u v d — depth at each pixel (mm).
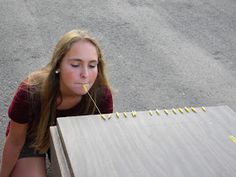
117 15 4910
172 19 4977
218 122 1443
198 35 4617
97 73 1673
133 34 4445
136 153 1239
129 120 1419
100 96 1806
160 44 4293
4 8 4730
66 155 1246
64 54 1571
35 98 1764
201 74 3791
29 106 1777
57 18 4613
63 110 1810
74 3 5137
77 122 1389
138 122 1411
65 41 1570
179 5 5469
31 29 4254
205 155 1250
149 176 1145
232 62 4082
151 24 4766
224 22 5035
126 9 5141
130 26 4637
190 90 3502
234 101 3418
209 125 1418
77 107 1813
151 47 4203
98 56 1656
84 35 1584
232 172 1182
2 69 3441
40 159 1948
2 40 3947
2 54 3688
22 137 1910
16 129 1867
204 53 4203
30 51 3803
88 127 1361
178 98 3363
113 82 3477
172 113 1488
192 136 1345
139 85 3480
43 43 3982
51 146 1423
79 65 1567
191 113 1499
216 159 1235
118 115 1449
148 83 3531
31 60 3645
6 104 2969
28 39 4031
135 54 4020
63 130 1334
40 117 1808
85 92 1596
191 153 1255
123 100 3232
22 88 1782
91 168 1165
